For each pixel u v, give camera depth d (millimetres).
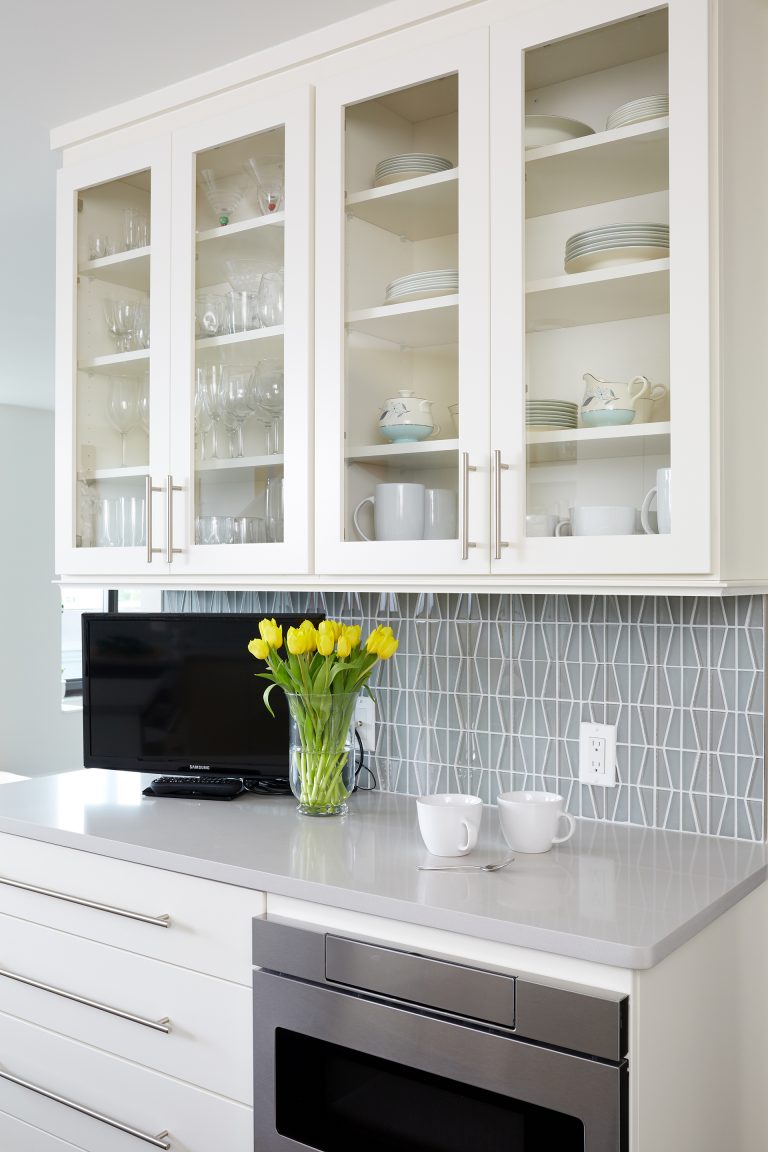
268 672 2182
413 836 1852
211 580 2094
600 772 1974
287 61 1978
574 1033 1299
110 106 2236
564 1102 1306
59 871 1927
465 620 2156
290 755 2057
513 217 1704
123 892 1819
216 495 2080
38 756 6359
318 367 1932
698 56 1535
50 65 2053
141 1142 1798
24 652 6277
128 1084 1812
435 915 1436
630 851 1746
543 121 1694
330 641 1931
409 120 1838
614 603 1968
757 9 1713
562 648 2029
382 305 1870
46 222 2863
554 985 1326
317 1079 1551
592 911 1420
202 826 1928
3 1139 2051
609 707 1971
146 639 2264
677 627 1897
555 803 1734
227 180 2070
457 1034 1392
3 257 3172
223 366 2074
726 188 1583
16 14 1852
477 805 1715
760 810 1811
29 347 4527
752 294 1679
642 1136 1301
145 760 2262
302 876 1590
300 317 1949
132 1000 1801
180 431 2121
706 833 1862
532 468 1699
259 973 1608
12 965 2014
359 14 1874
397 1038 1449
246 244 2041
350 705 2018
